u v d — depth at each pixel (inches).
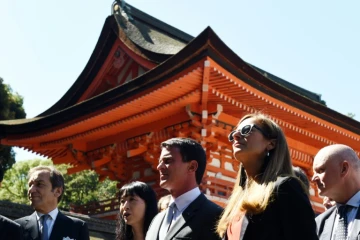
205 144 695.1
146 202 227.5
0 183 211.0
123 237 230.2
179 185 172.1
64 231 228.8
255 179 145.7
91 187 1891.0
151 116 715.4
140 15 968.9
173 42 930.7
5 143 869.8
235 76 588.7
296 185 134.6
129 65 836.0
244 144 147.5
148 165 807.7
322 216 185.8
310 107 714.2
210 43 544.7
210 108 654.5
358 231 160.4
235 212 144.3
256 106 666.8
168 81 608.1
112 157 828.6
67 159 915.4
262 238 131.7
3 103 1214.9
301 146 823.7
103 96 707.4
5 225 195.6
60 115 782.5
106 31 833.5
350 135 810.2
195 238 158.7
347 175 169.2
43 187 228.5
